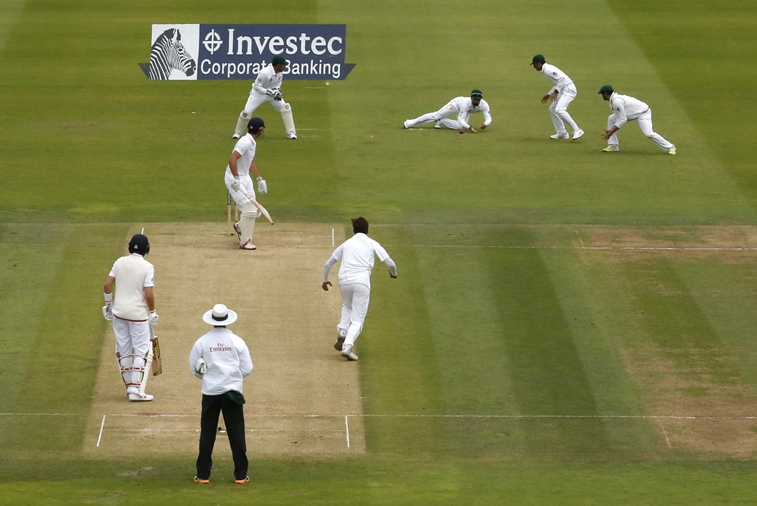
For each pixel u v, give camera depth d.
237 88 104.12
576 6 126.88
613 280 67.12
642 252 70.88
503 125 95.94
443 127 95.12
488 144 91.06
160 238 71.31
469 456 50.44
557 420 53.69
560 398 55.47
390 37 115.75
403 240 71.81
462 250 70.56
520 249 70.88
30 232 71.62
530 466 49.50
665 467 49.66
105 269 67.00
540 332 61.34
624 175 84.50
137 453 49.69
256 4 122.94
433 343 60.06
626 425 53.41
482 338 60.62
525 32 118.44
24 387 54.84
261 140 90.75
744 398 55.75
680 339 60.94
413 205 77.75
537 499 44.41
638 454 51.03
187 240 71.12
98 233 71.88
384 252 57.62
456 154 88.50
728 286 66.75
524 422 53.47
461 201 78.56
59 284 65.00
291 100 100.25
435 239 72.00
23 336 59.41
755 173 85.44
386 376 56.91
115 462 48.75
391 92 102.44
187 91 102.75
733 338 61.06
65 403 53.62
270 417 52.94
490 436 52.22
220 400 45.50
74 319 61.31
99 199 77.75
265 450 50.28
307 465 48.84
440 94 101.94
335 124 94.69
